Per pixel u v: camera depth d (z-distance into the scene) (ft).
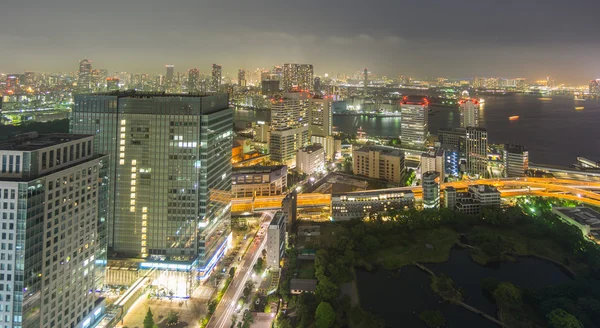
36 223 504.84
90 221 620.08
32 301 501.56
